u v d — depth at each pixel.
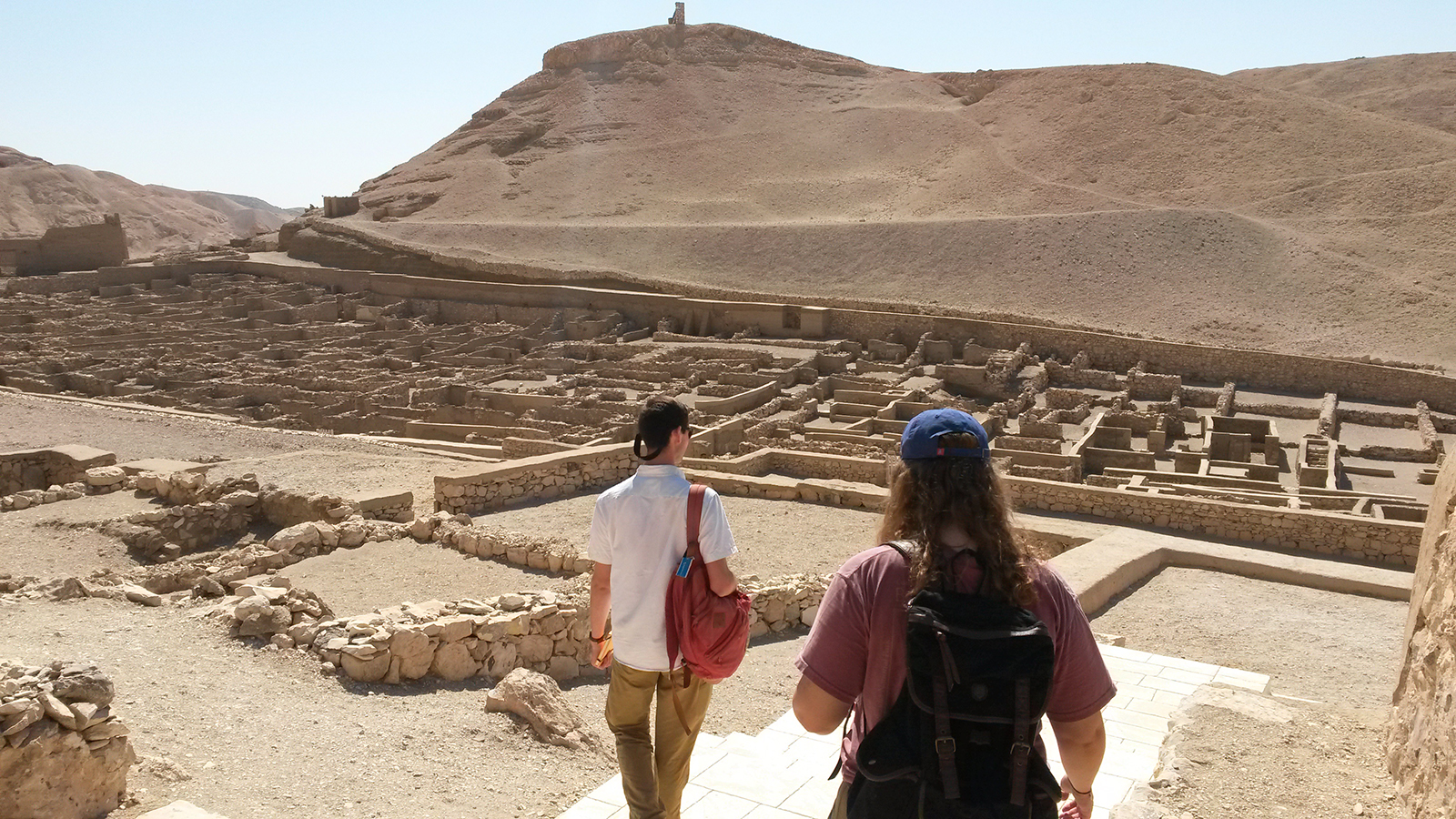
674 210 91.88
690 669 4.88
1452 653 5.09
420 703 8.54
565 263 72.94
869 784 3.00
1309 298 62.12
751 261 73.69
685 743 4.99
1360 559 17.36
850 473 21.77
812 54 134.25
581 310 62.44
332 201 98.75
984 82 114.31
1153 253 67.25
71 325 56.44
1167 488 26.92
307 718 7.80
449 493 17.55
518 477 18.53
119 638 9.30
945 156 100.06
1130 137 92.56
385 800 6.57
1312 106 91.50
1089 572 12.66
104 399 39.69
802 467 22.23
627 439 33.44
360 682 8.79
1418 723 5.38
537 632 10.04
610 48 130.38
